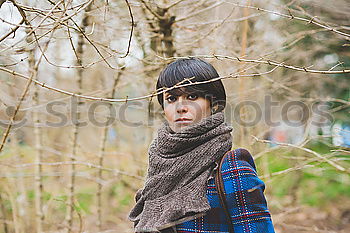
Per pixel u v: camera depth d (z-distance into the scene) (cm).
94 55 456
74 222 575
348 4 449
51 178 628
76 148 576
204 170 199
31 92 439
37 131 522
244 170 194
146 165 541
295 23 545
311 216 726
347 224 712
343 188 830
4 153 548
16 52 272
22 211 549
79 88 486
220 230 194
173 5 409
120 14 434
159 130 215
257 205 191
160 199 200
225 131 204
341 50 672
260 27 532
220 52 443
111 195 752
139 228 198
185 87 212
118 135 662
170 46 428
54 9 255
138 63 476
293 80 627
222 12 483
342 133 366
